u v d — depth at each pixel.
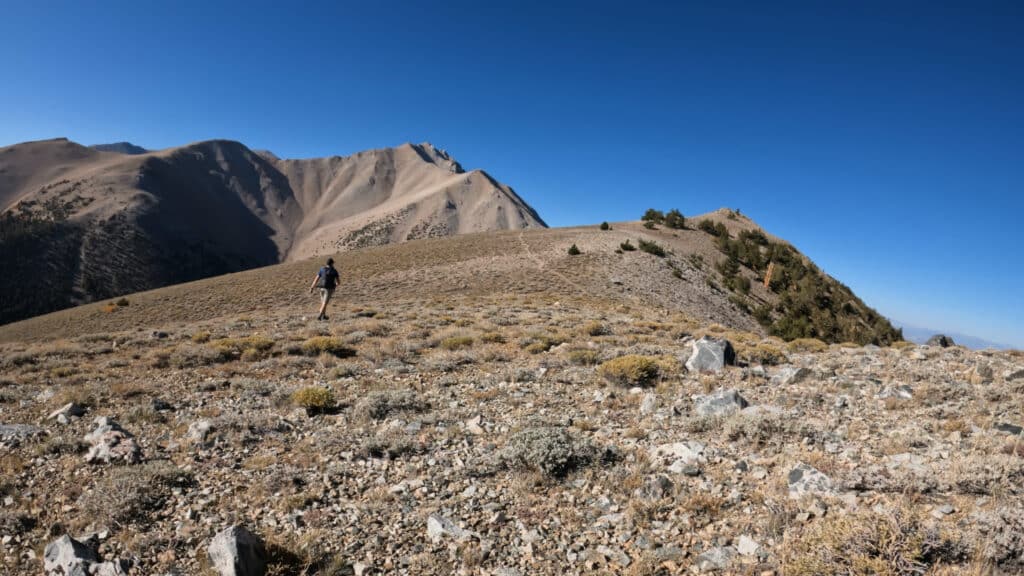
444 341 17.61
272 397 10.86
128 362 14.69
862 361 14.28
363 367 14.03
